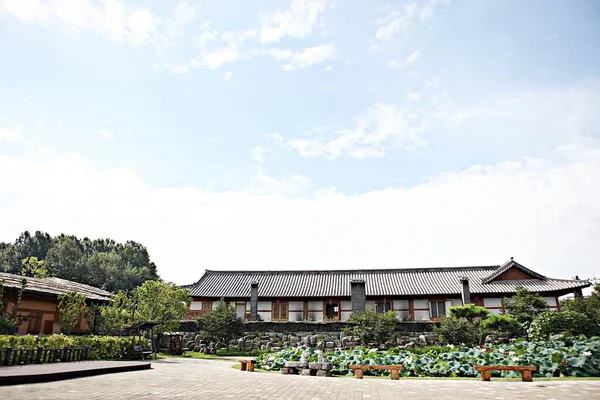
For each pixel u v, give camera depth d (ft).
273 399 34.22
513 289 119.14
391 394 38.14
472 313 91.81
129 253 238.89
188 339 106.83
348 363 59.36
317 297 129.18
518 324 88.89
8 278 76.23
